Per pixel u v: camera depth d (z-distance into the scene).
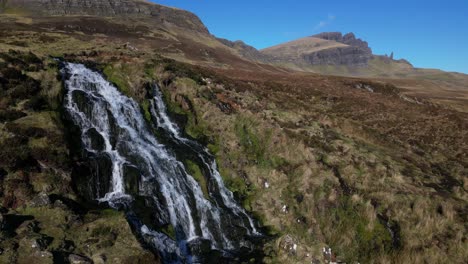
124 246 14.65
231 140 26.95
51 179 16.70
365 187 22.22
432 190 22.39
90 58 29.75
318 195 21.95
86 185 17.91
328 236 19.89
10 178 15.69
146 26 142.38
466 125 41.31
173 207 20.06
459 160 30.47
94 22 124.44
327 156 25.44
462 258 17.52
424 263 17.69
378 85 72.94
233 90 35.62
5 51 24.17
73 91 23.03
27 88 20.97
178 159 23.09
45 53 27.14
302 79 69.56
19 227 13.80
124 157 21.06
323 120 34.56
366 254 18.69
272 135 27.41
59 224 14.71
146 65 30.28
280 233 20.69
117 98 25.41
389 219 19.92
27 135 17.81
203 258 18.08
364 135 32.97
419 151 31.36
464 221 19.44
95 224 15.28
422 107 52.00
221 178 24.23
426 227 19.14
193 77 32.09
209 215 21.20
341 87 64.00
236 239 19.80
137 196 19.25
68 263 12.80
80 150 19.27
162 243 16.59
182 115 28.03
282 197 22.75
